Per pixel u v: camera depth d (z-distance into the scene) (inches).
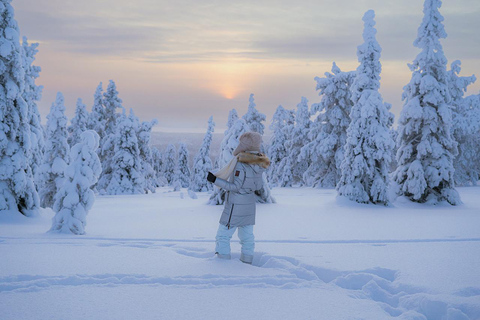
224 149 681.6
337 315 137.5
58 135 839.7
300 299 153.8
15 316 133.0
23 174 503.5
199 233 347.9
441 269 200.4
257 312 139.9
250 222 220.2
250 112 1768.0
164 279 177.5
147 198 982.4
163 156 2824.8
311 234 342.0
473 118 1469.0
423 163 758.5
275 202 721.0
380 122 717.3
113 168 1349.7
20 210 507.5
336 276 195.8
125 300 150.6
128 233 346.3
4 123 492.4
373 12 748.6
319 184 1396.4
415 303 150.3
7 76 501.7
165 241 300.8
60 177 831.7
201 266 204.1
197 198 924.0
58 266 201.6
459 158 1464.1
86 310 139.5
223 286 169.8
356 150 710.5
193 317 134.6
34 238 305.9
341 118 1346.0
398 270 197.6
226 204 222.5
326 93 1370.6
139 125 1519.4
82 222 341.1
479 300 144.7
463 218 496.1
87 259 219.0
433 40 757.9
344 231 364.2
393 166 1625.2
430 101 741.9
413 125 765.3
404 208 681.6
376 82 735.1
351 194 708.7
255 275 186.1
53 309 140.1
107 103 1622.8
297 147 1694.1
